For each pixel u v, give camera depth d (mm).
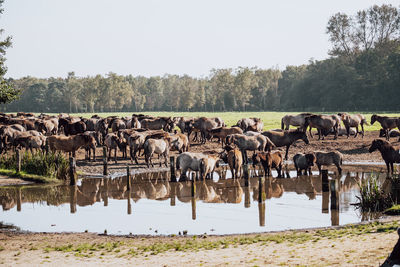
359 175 24641
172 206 18875
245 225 15438
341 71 127500
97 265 10781
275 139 30953
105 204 19562
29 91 193250
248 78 159875
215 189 22141
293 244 11594
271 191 21297
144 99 199375
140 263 10773
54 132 44938
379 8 121938
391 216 15539
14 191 22750
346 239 11398
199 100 176625
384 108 112812
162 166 30109
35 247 13055
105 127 40344
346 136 43344
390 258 8297
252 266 9656
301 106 140875
